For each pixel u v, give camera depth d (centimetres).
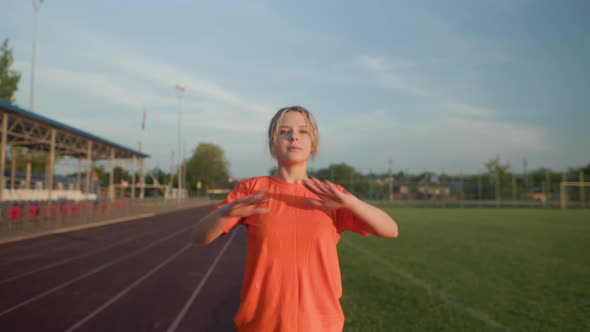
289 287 127
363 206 126
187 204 4706
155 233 1470
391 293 545
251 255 135
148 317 466
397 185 4284
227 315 474
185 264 823
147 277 691
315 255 132
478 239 1275
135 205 3055
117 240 1241
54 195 2375
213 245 1142
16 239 1188
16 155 2247
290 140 145
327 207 130
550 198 4175
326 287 131
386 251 997
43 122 1670
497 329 398
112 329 425
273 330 125
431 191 4297
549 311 462
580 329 400
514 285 601
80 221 1872
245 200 124
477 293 546
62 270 751
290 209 135
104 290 595
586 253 962
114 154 2981
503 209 3791
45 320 454
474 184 4266
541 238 1305
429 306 478
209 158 7600
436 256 908
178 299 545
